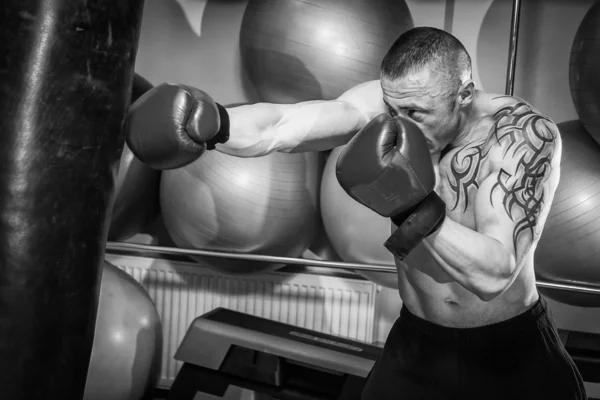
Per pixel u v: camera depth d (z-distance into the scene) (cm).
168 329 309
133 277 304
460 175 148
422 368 157
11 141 95
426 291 157
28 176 96
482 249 123
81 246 101
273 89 250
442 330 156
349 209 243
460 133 151
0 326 98
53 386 101
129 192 263
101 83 99
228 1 300
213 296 304
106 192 104
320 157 268
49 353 100
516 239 131
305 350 236
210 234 253
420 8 287
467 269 124
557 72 278
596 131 235
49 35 94
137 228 283
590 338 256
